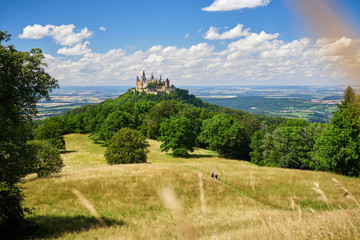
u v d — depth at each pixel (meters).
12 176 13.93
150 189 25.27
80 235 13.99
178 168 32.97
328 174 34.12
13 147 13.52
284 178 30.69
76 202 21.69
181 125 64.62
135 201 22.81
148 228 15.35
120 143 44.62
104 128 81.38
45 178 26.44
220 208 21.48
